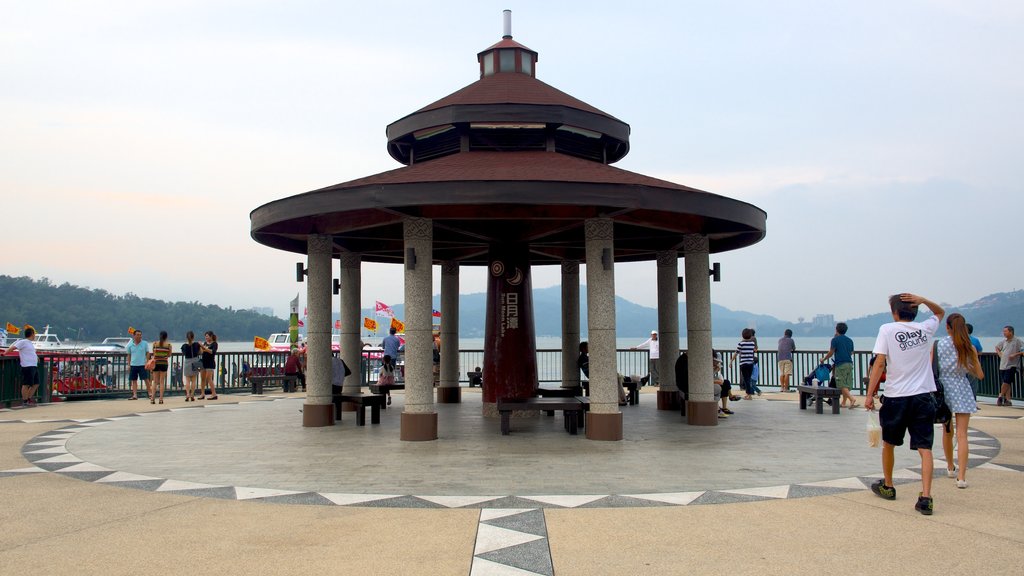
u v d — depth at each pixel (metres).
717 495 7.98
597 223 12.49
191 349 21.58
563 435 13.05
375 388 18.67
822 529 6.57
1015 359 18.97
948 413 8.55
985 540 6.22
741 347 21.55
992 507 7.41
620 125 15.40
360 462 10.19
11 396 19.69
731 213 12.84
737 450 11.29
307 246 15.11
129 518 7.06
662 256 18.22
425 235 12.38
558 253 19.02
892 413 7.50
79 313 123.44
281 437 12.92
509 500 7.74
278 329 142.00
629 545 6.10
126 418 16.48
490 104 14.09
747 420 15.76
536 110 14.11
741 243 16.41
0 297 117.75
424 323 12.36
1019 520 6.89
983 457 10.58
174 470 9.62
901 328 7.57
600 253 12.48
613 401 12.44
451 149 14.90
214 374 22.27
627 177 12.70
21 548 6.06
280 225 14.23
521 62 16.69
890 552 5.88
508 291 16.16
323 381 14.65
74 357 22.48
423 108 14.98
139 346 22.16
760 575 5.33
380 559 5.75
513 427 14.23
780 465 9.91
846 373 18.48
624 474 9.25
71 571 5.46
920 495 7.24
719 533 6.45
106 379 24.12
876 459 10.43
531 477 9.05
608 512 7.22
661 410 17.89
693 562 5.65
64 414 17.50
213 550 6.00
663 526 6.69
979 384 20.81
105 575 5.37
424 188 11.28
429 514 7.17
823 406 19.33
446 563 5.65
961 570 5.44
